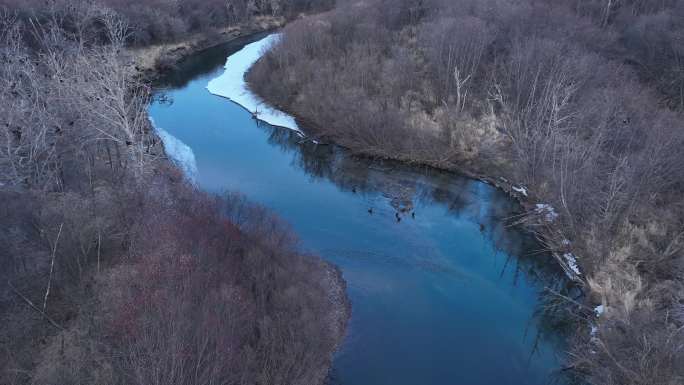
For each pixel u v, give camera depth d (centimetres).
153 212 2956
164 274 2428
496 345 2709
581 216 3388
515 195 3962
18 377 2048
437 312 2902
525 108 4328
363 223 3694
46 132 3356
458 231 3628
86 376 2038
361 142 4719
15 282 2347
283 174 4375
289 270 2831
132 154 3338
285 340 2380
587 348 2573
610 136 3612
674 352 2136
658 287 2700
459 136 4481
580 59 4428
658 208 3241
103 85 3353
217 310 2283
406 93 4928
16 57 3794
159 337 2017
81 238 2564
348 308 2878
